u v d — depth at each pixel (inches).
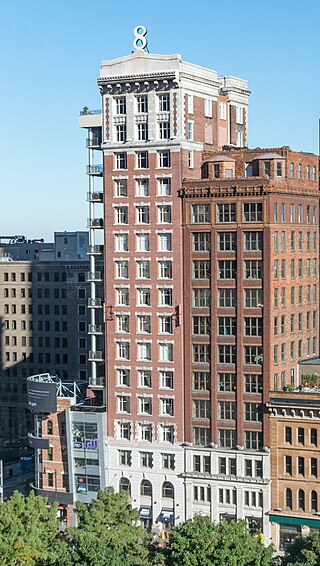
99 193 7800.2
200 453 7047.2
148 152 7135.8
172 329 7106.3
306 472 6747.1
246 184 6845.5
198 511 7062.0
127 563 5177.2
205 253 6993.1
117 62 7204.7
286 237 7057.1
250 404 6904.5
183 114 7086.6
